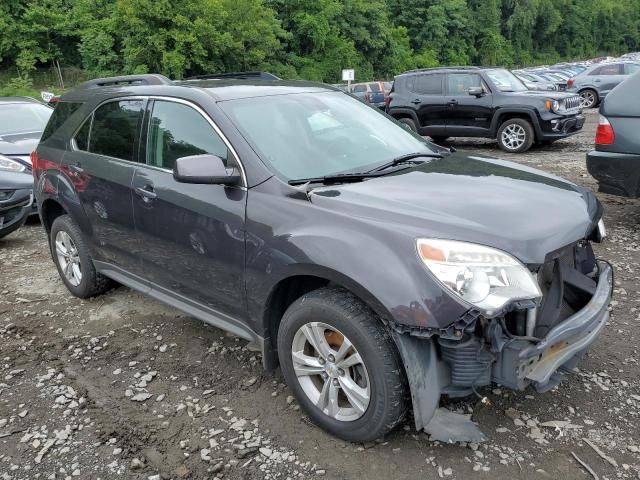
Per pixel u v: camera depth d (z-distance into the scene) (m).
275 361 3.20
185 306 3.67
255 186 3.06
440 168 3.41
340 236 2.65
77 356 3.85
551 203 2.91
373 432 2.67
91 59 41.53
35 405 3.29
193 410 3.17
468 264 2.41
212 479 2.65
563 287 2.85
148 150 3.77
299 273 2.76
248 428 2.99
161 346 3.93
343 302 2.66
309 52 50.91
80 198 4.32
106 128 4.20
